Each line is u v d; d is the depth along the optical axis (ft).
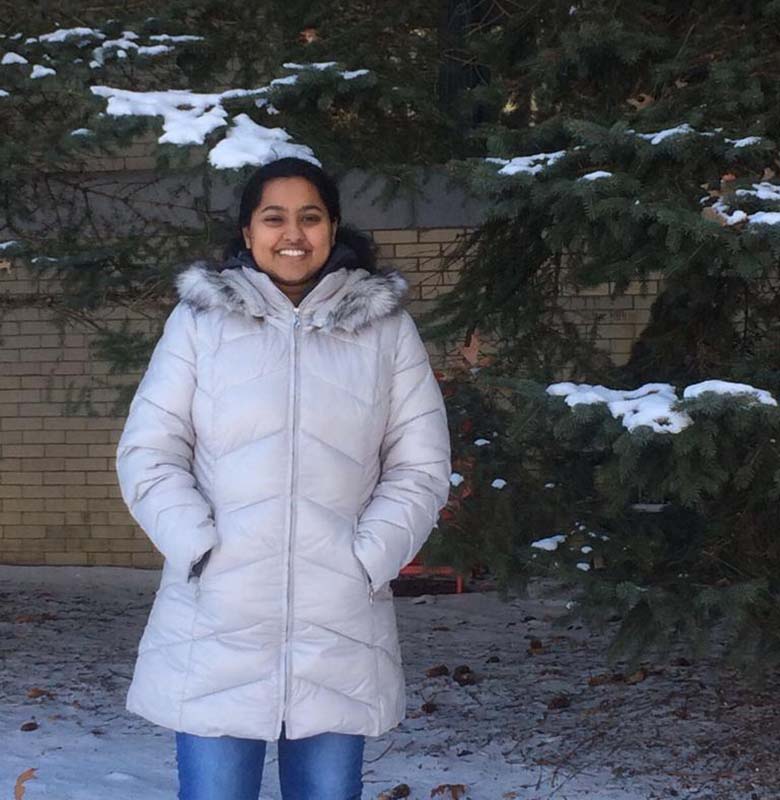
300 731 8.32
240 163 15.46
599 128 13.50
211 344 8.64
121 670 20.33
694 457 12.50
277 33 18.71
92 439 31.09
